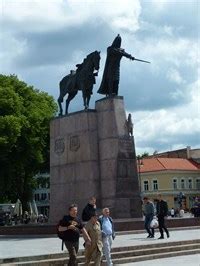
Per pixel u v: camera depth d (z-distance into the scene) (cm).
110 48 2892
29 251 1859
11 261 1630
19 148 4953
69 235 1365
